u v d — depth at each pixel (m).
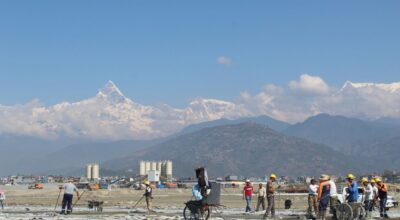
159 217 45.88
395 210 69.19
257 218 46.34
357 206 41.69
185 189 194.25
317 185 44.44
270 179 46.59
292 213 54.81
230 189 193.38
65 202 50.00
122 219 44.25
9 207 68.12
